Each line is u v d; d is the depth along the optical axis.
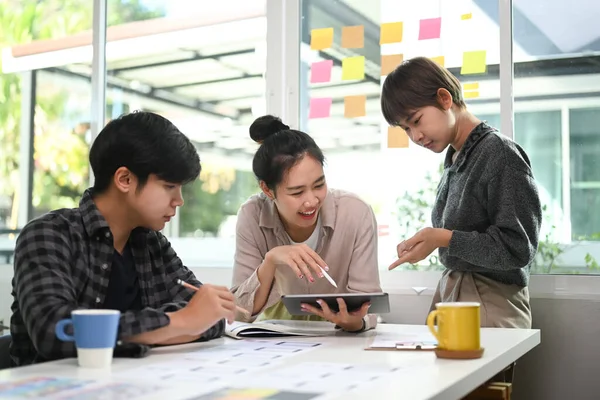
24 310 1.37
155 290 1.74
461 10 2.68
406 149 2.74
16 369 1.22
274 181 1.93
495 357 1.33
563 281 2.49
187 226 3.13
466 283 2.22
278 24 2.97
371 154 2.80
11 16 3.49
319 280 2.08
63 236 1.51
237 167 3.05
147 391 1.04
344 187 2.85
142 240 1.69
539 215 2.14
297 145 1.93
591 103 2.51
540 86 2.58
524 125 2.60
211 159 3.10
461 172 2.22
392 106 2.21
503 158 2.13
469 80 2.66
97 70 3.30
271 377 1.14
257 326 1.69
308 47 2.94
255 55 3.05
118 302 1.65
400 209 2.75
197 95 3.15
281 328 1.74
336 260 2.08
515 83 2.61
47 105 3.42
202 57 3.15
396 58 2.78
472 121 2.25
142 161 1.50
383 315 2.72
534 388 2.50
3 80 3.50
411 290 2.68
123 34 3.30
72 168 3.36
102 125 3.32
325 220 2.05
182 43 3.19
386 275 2.74
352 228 2.06
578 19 2.53
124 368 1.23
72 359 1.32
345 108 2.86
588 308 2.44
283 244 2.11
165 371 1.20
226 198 3.06
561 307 2.47
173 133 1.53
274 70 2.97
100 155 1.54
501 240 2.07
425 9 2.74
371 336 1.67
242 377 1.14
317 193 1.94
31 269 1.42
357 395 1.00
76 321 1.24
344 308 1.65
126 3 3.30
